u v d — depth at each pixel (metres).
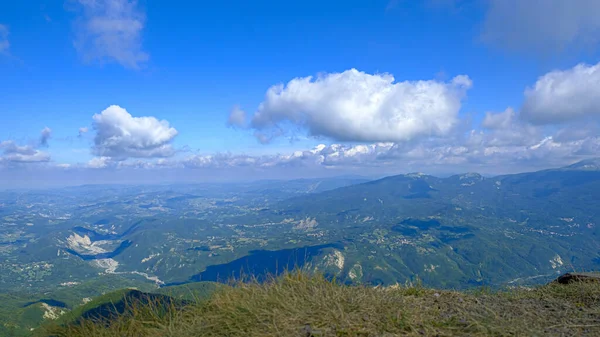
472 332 3.66
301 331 3.74
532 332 3.60
